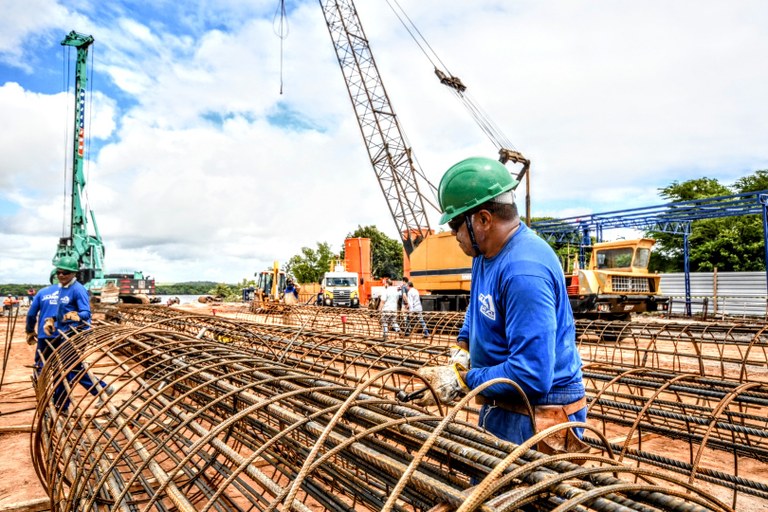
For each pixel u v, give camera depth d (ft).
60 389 16.80
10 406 21.66
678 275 78.69
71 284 19.58
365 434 5.25
